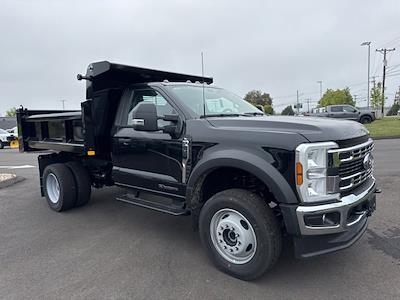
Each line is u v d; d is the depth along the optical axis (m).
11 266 3.86
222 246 3.60
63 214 5.86
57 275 3.62
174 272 3.65
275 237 3.26
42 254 4.18
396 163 9.68
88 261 3.95
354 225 3.26
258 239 3.28
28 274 3.66
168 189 4.27
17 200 6.96
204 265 3.80
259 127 3.47
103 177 5.71
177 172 4.14
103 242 4.54
